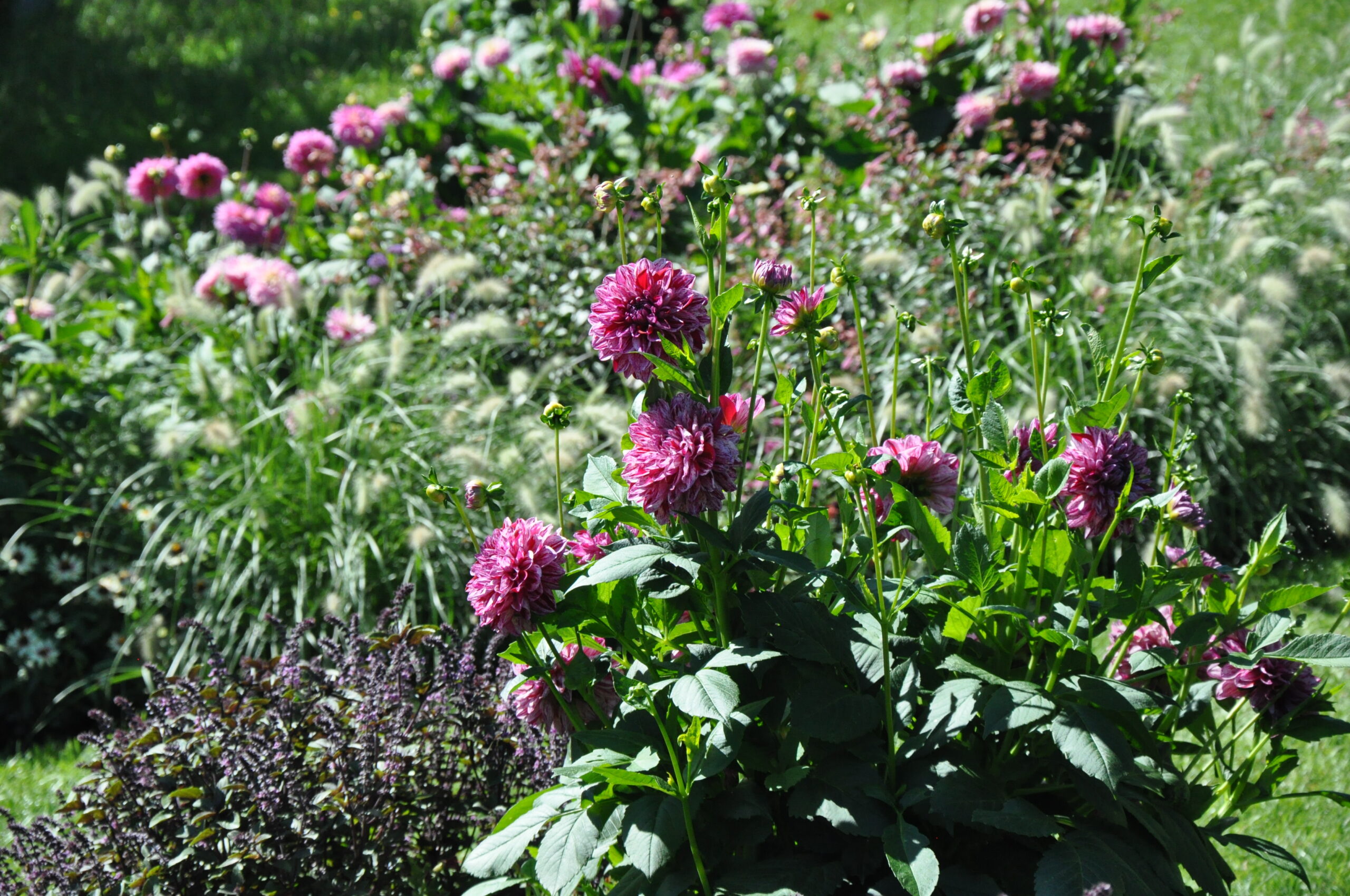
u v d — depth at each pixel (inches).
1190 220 222.4
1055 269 211.6
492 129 252.5
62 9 525.3
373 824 97.7
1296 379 204.2
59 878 96.8
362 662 108.3
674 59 293.3
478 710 103.0
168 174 235.5
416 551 162.9
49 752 165.0
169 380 205.8
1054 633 70.6
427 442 181.0
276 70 470.9
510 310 213.5
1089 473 74.3
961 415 83.0
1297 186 217.6
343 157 278.2
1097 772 65.4
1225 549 190.2
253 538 171.3
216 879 94.1
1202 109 299.4
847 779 70.9
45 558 180.7
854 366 183.2
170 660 168.7
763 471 87.3
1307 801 131.9
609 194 76.6
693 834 72.4
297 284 199.8
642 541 75.4
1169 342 197.3
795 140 255.9
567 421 80.3
